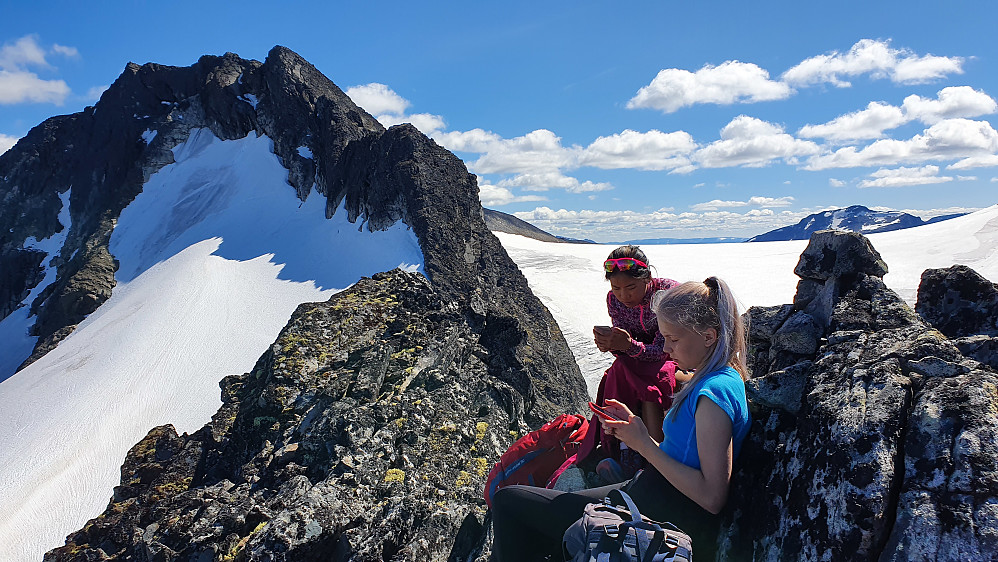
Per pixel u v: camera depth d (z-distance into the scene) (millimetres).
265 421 13898
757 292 110375
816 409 4172
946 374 3840
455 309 16922
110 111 107812
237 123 107000
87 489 41688
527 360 39750
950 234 129625
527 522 4312
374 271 65000
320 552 7500
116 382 57344
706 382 3969
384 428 11008
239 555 7570
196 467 15789
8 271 94438
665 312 4145
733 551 4207
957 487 3156
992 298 5117
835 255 5707
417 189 68938
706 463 3834
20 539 36625
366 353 13320
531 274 106812
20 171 103562
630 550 3199
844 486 3553
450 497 9805
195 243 89438
